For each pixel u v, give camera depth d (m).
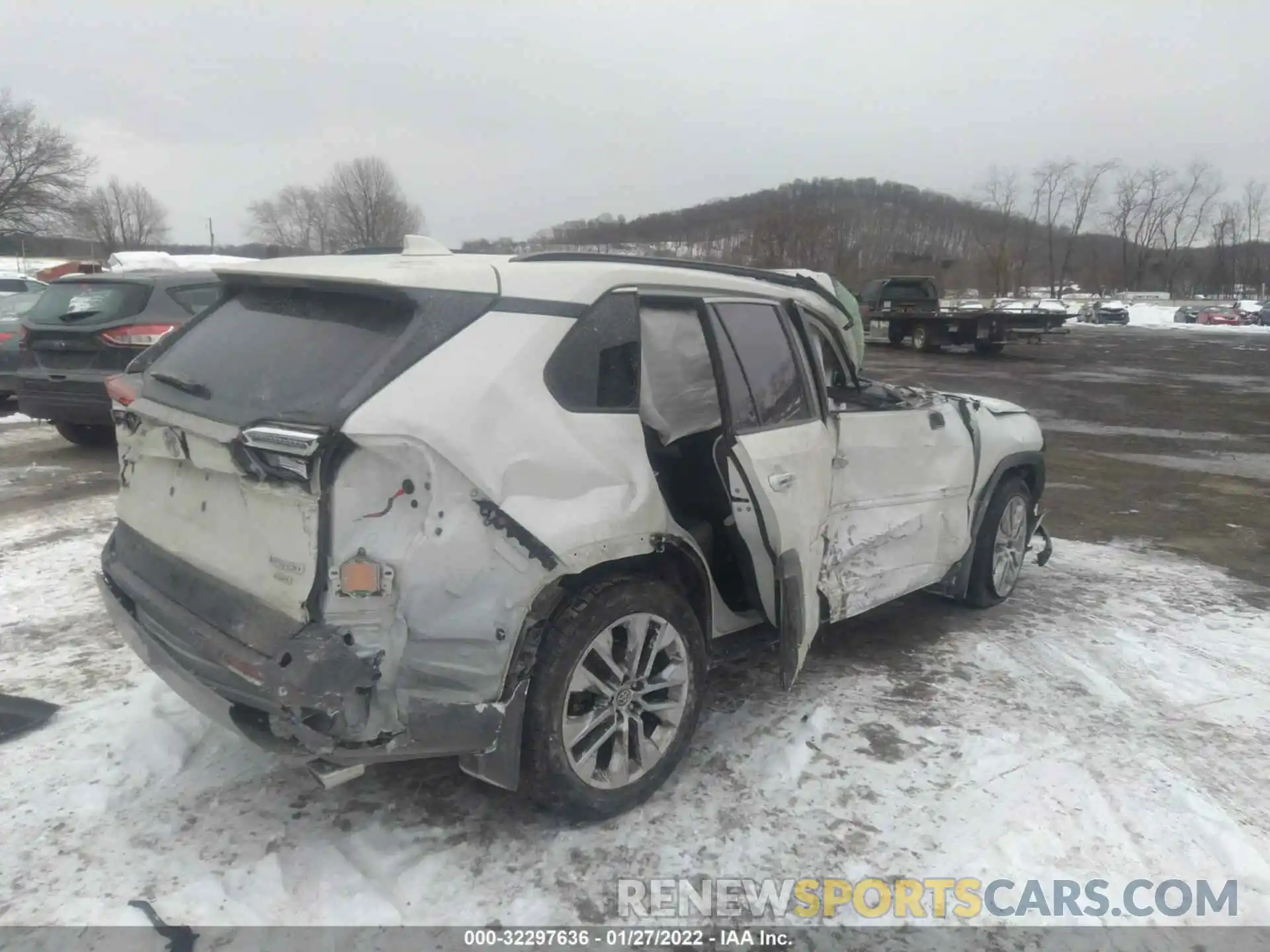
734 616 3.68
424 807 3.05
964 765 3.43
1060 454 10.80
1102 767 3.46
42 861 2.72
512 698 2.66
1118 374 21.23
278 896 2.60
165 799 3.04
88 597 4.92
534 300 2.84
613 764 2.99
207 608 2.72
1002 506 5.02
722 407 3.30
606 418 2.92
